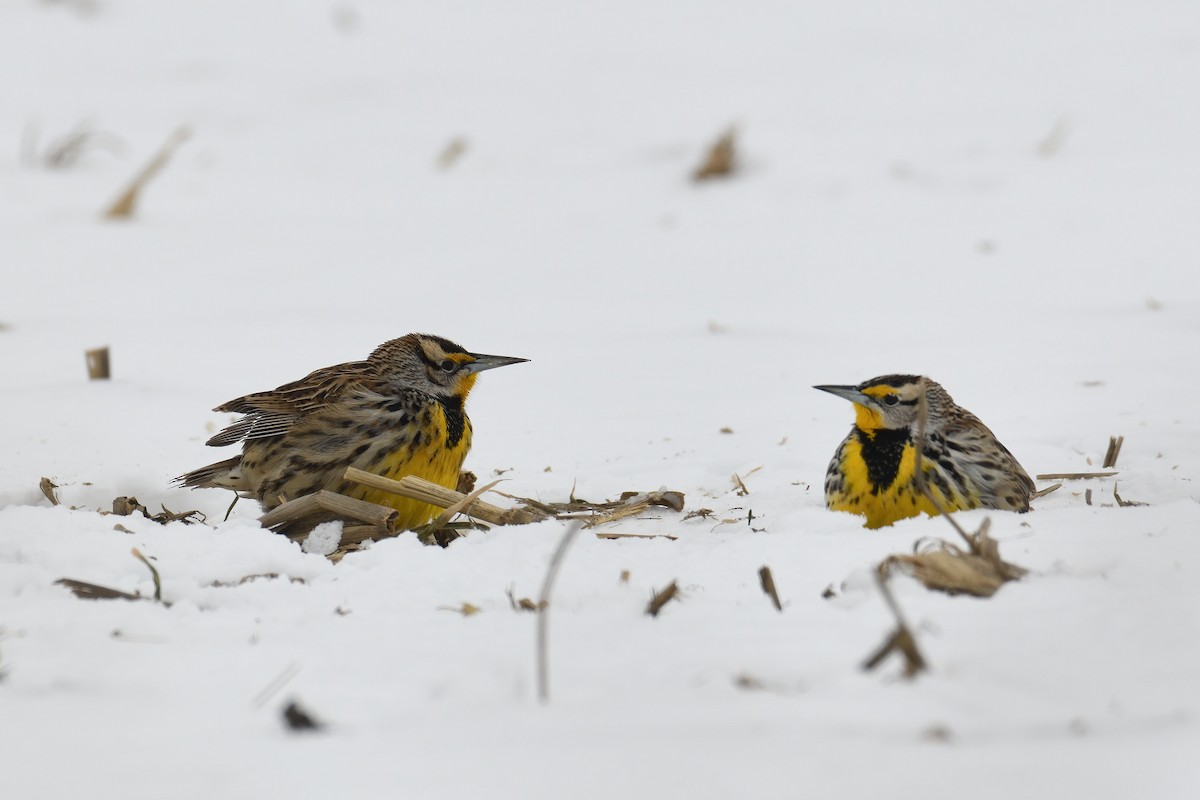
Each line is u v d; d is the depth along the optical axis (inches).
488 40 1520.7
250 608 259.1
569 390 527.8
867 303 676.7
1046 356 555.8
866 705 188.4
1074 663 203.9
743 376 544.7
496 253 815.1
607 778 165.6
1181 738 174.6
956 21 1488.7
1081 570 251.0
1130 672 200.1
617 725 183.6
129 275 757.9
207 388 519.2
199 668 216.4
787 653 211.5
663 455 434.0
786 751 172.6
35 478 381.4
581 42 1497.3
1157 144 998.4
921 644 213.3
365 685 205.2
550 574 199.2
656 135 1125.1
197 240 850.8
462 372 372.5
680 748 174.4
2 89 1293.1
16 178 1011.3
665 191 972.6
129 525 306.0
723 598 254.2
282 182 1023.6
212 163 1077.1
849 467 355.9
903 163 994.1
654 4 1674.5
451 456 374.3
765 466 418.3
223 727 190.2
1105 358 547.2
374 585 271.1
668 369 558.9
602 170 1040.8
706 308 677.3
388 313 674.8
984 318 633.6
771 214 893.8
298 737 185.3
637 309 679.7
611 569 277.9
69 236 853.2
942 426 349.4
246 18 1626.5
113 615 246.2
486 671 206.8
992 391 505.4
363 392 362.3
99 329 633.6
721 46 1448.1
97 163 1071.0
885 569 248.1
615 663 210.4
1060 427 449.4
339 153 1110.4
